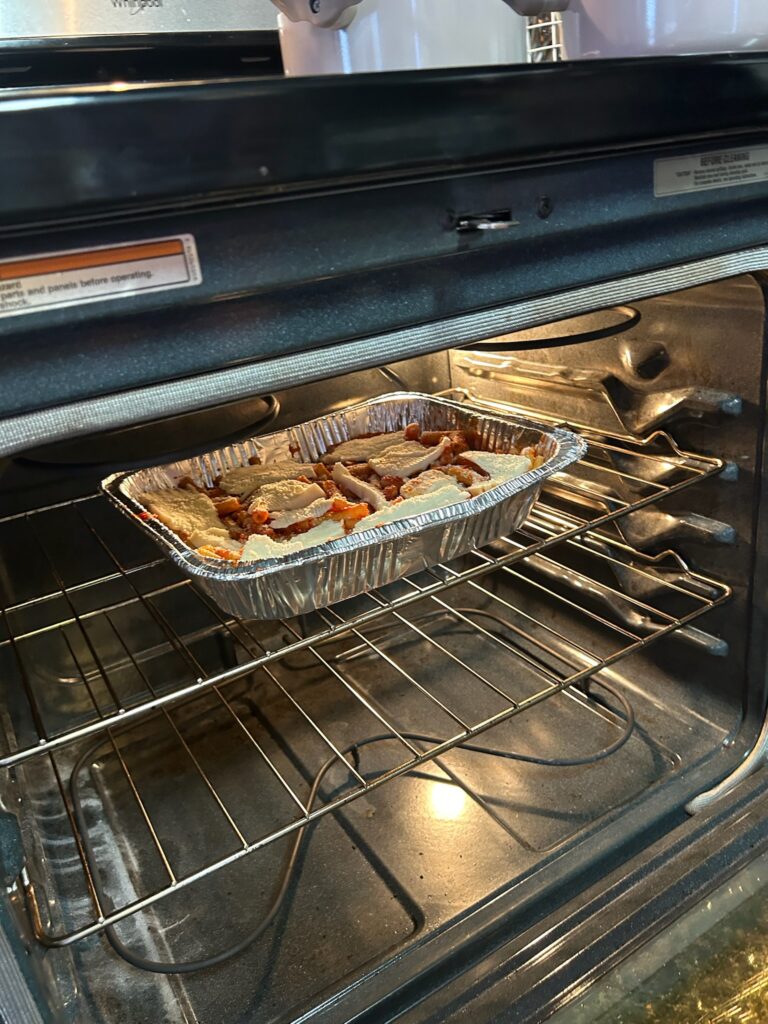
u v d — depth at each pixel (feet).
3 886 1.32
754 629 2.38
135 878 2.22
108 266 1.14
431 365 3.37
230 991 1.89
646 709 2.74
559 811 2.34
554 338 2.40
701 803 2.29
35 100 0.95
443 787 2.48
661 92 1.44
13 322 1.10
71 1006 1.81
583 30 1.70
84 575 2.75
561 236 1.54
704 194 1.69
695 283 1.76
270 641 3.25
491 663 3.10
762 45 1.66
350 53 1.66
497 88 1.26
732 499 2.32
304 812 1.99
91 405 1.20
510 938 1.98
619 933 1.97
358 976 1.86
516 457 2.52
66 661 2.78
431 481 2.43
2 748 2.11
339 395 3.11
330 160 1.18
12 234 1.06
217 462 2.79
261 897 2.14
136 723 2.85
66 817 2.44
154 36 2.37
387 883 2.15
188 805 2.48
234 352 1.29
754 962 1.97
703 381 2.27
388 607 2.15
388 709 2.86
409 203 1.35
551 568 3.15
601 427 2.74
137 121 1.01
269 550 2.10
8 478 2.47
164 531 2.15
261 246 1.25
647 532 2.64
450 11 1.64
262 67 2.56
